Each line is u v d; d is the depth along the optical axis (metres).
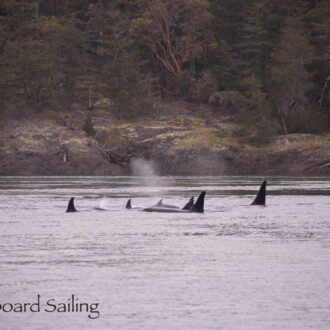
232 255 68.81
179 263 63.81
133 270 60.03
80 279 55.97
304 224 103.00
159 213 124.88
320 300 48.56
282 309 46.12
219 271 59.44
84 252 71.31
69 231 92.69
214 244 77.88
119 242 79.94
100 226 99.94
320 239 82.62
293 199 165.25
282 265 62.44
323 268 60.81
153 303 47.81
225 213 124.88
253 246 76.06
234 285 53.50
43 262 64.44
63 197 173.75
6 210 130.62
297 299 48.91
